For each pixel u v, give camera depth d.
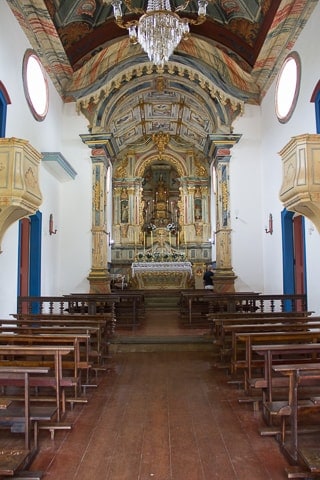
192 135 19.16
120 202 20.11
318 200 6.91
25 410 4.18
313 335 5.88
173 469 4.05
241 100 14.06
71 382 5.05
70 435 4.85
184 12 12.72
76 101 14.08
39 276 11.85
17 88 10.13
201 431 4.95
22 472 3.91
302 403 4.44
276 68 12.52
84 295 11.30
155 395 6.32
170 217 21.38
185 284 17.81
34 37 11.13
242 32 12.61
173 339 9.62
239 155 14.42
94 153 14.25
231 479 3.87
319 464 3.49
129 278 18.23
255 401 5.67
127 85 14.27
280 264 12.52
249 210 14.27
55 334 6.34
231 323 7.26
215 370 7.75
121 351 9.45
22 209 7.10
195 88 14.47
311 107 10.01
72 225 14.13
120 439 4.74
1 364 5.69
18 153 6.86
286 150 7.55
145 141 20.27
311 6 9.87
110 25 13.01
